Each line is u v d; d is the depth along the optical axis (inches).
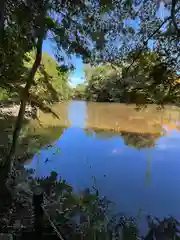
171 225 125.0
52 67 318.3
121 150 383.6
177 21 142.7
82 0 172.2
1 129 404.5
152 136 493.0
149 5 159.2
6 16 161.6
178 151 378.6
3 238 123.6
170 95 180.1
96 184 247.6
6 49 188.9
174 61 161.8
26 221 141.3
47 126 559.5
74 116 788.6
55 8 173.6
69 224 134.0
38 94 267.1
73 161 319.0
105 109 1022.4
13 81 231.9
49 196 159.6
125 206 202.4
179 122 681.6
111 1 164.4
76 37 187.8
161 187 245.3
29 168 271.4
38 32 172.2
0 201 157.2
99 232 126.7
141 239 132.5
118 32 178.2
